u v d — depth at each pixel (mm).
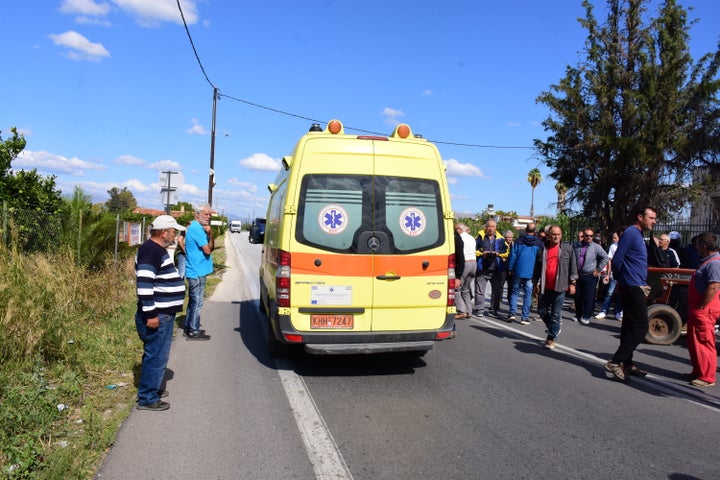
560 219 21391
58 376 5191
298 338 5504
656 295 9062
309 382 5688
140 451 3869
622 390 5723
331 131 5773
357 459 3850
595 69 17609
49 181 11617
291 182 5609
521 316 10039
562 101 17703
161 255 4645
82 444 3850
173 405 4840
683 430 4590
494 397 5340
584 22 17547
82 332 6250
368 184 5695
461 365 6566
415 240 5758
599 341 8383
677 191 16641
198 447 3967
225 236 59969
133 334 7066
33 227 9672
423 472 3676
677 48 16453
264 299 8398
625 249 6094
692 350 6082
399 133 5930
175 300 4750
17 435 3863
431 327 5801
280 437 4199
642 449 4160
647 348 8180
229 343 7402
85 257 10320
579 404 5199
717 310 5949
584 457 3986
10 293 5500
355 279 5598
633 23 17266
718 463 3949
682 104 16562
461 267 7668
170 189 14203
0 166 10594
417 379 5906
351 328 5617
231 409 4785
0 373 4645
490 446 4133
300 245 5527
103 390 5090
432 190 5863
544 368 6547
